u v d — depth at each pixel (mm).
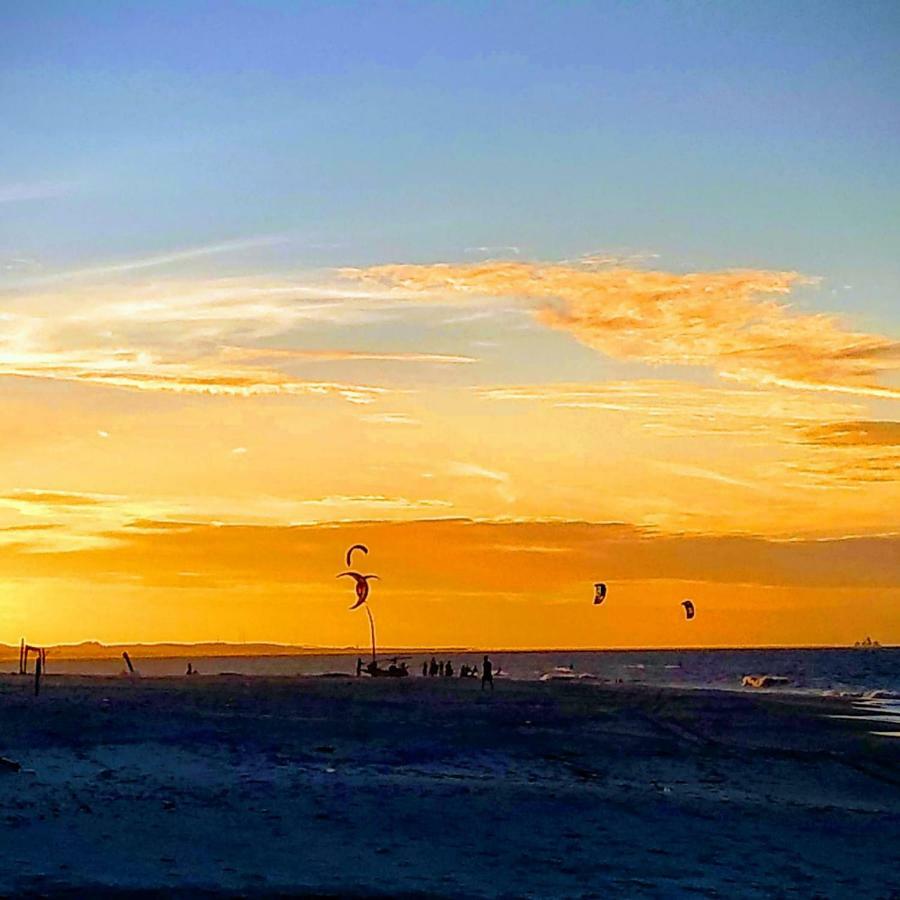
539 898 13672
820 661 194875
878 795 26297
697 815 21109
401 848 16594
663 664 181375
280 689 47750
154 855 15234
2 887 12992
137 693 43469
